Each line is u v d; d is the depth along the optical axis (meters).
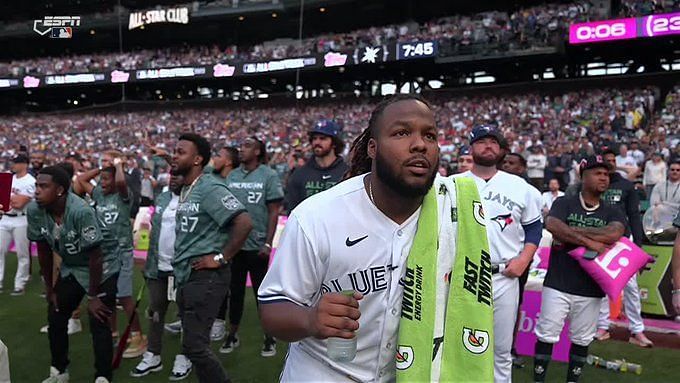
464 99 27.50
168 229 4.27
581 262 3.60
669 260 5.74
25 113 39.00
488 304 1.62
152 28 35.50
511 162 5.04
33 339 5.26
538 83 26.28
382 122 1.52
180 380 4.16
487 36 25.23
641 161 13.30
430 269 1.56
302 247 1.55
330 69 31.58
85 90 39.66
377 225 1.57
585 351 3.78
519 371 4.43
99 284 3.72
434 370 1.58
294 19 34.28
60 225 3.67
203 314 3.25
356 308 1.44
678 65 25.05
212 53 35.69
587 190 3.80
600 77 25.08
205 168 3.83
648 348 4.96
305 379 1.67
